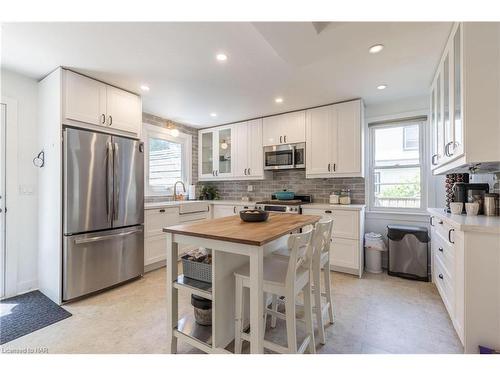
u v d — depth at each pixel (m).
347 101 3.34
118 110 2.84
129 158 2.87
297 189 4.13
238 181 4.79
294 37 1.68
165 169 4.32
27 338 1.81
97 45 2.01
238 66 2.38
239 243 1.33
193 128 4.84
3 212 2.46
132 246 2.91
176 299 1.67
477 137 1.58
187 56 2.19
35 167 2.66
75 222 2.40
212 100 3.33
